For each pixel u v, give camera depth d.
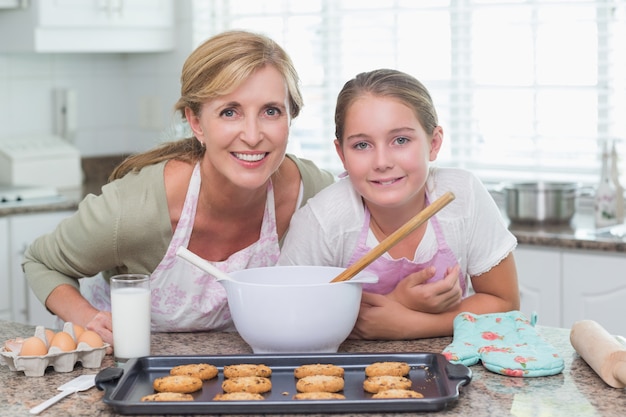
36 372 1.60
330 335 1.65
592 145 3.73
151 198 1.97
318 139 4.37
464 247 1.92
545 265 3.26
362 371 1.57
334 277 1.78
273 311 1.62
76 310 1.93
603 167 3.37
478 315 1.80
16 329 1.94
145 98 4.77
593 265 3.16
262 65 1.75
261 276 1.79
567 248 3.20
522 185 3.48
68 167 4.38
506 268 1.94
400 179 1.77
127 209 1.96
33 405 1.45
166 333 1.93
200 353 1.75
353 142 1.78
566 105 3.75
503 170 3.95
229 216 2.03
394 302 1.84
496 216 1.94
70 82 4.61
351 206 1.91
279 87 1.78
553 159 3.84
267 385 1.46
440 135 1.87
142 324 1.67
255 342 1.67
